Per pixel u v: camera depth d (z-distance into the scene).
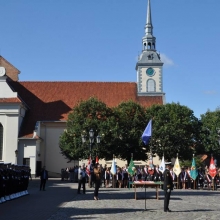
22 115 69.88
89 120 57.69
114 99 78.38
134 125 61.69
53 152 70.56
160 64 83.38
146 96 80.19
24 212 20.19
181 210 21.23
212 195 32.62
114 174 43.53
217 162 82.81
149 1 88.62
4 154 64.44
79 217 18.08
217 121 77.81
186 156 64.31
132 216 18.53
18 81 79.69
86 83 80.81
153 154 63.59
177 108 65.44
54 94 77.44
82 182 33.62
